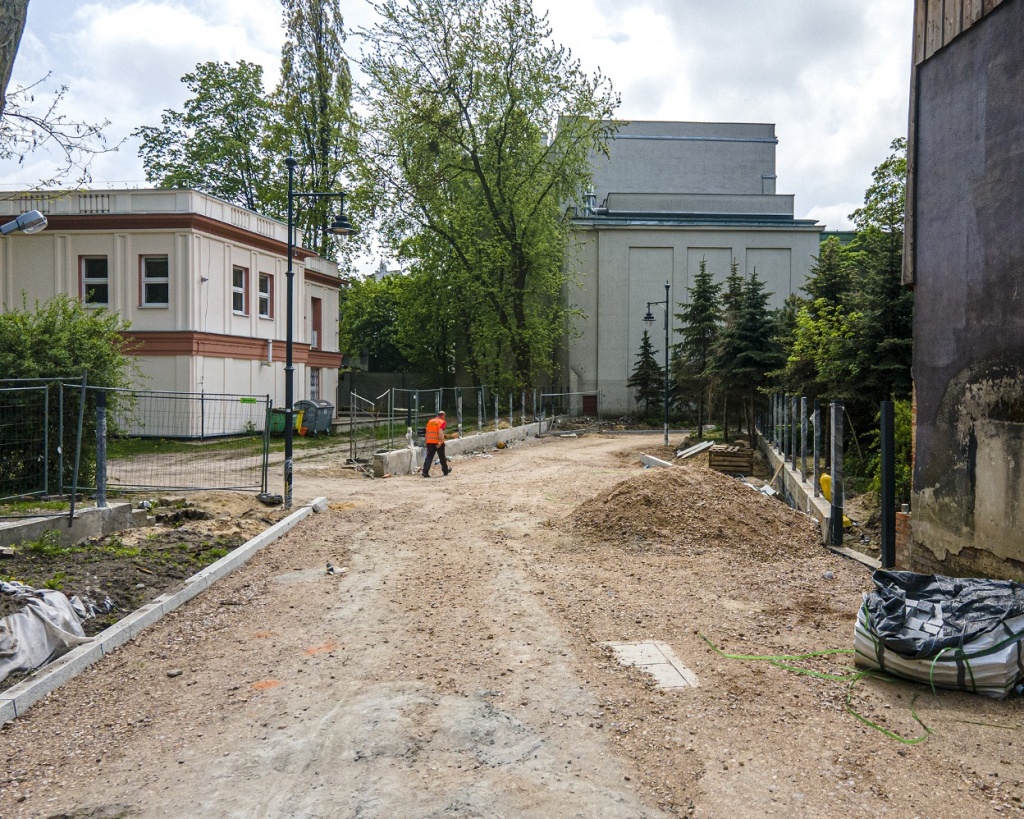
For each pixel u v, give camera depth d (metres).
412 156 33.62
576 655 6.07
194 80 37.97
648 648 6.22
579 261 42.94
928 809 3.76
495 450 28.77
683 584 8.42
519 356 37.16
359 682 5.59
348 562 9.71
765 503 11.88
